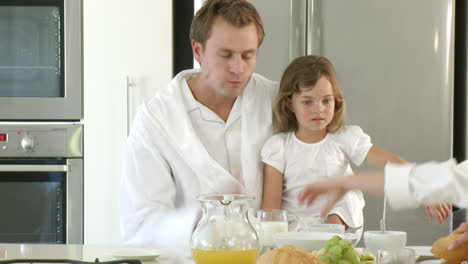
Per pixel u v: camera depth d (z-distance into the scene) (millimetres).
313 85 2426
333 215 2299
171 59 3311
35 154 3273
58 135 3279
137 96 3305
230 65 2123
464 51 3352
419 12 3230
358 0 3217
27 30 3287
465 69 3344
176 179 2291
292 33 3215
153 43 3307
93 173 3279
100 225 3279
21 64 3295
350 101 3236
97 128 3291
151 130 2258
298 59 2545
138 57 3301
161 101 2305
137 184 2225
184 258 1714
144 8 3301
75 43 3287
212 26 2125
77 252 1790
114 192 3279
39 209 3277
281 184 2434
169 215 2096
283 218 1812
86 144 3289
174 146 2248
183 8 3504
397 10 3229
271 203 2393
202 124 2320
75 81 3291
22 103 3289
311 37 3217
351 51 3223
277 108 2453
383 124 3238
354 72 3229
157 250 1750
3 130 3264
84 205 3285
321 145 2488
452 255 1516
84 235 3287
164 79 3309
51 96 3303
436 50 3238
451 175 1421
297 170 2447
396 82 3236
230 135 2336
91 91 3293
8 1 3271
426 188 1441
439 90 3240
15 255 1737
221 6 2139
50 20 3287
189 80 2395
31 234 3283
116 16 3299
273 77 3225
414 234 2963
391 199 1481
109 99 3299
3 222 3277
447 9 3236
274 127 2469
